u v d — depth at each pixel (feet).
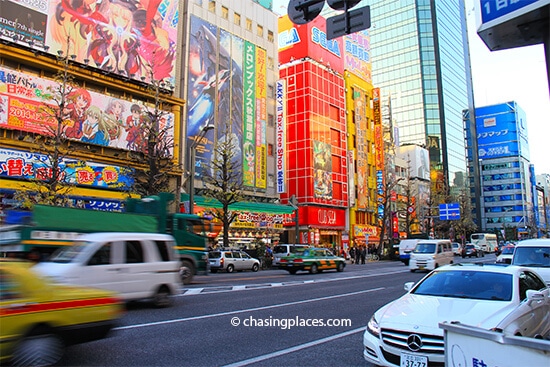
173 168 95.25
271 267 101.55
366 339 17.81
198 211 101.14
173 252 36.73
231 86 118.32
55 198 63.67
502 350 10.32
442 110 287.89
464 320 16.55
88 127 82.58
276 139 133.59
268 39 135.95
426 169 254.06
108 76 88.02
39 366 16.79
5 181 69.15
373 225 181.16
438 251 80.69
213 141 111.14
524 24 23.31
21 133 73.56
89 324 18.71
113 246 31.96
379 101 189.57
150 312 32.63
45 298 17.37
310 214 146.41
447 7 324.19
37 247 39.09
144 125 82.43
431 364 15.47
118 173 85.20
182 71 106.73
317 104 156.04
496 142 373.20
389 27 313.94
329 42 167.94
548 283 32.91
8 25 73.46
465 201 250.16
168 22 100.42
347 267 104.01
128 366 18.66
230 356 20.57
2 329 15.80
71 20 82.38
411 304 18.99
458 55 337.11
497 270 21.40
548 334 20.18
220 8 119.75
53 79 78.38
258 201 122.93
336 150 163.94
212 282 58.23
